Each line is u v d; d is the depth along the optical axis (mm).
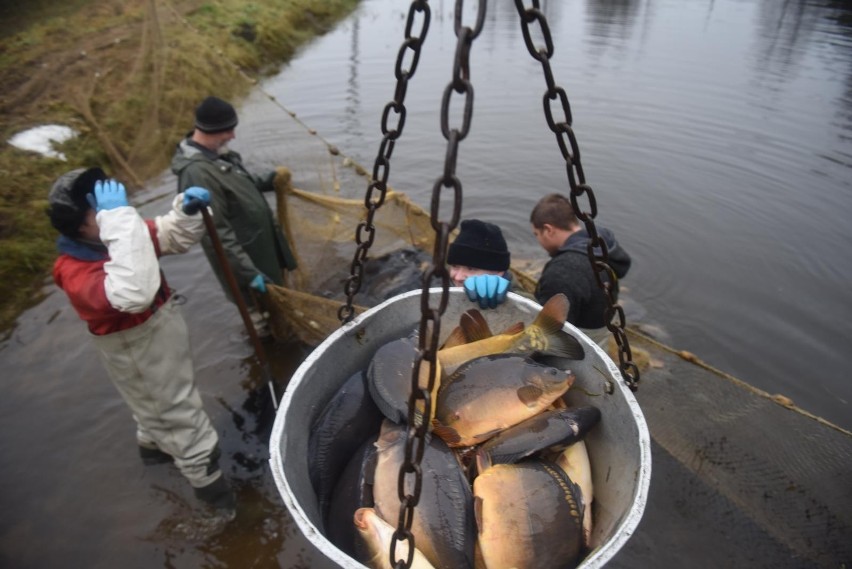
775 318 5402
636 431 1787
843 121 9336
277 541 3531
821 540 3053
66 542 3492
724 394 3500
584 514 1952
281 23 16062
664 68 12344
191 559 3422
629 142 8938
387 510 1893
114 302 2814
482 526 1878
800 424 3248
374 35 17062
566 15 18641
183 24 11781
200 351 4930
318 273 5133
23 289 5777
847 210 7027
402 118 1512
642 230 6805
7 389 4594
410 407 1274
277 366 4758
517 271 4867
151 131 8422
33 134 7617
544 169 8250
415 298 2465
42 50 10258
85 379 4703
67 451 4078
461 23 1070
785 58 12883
